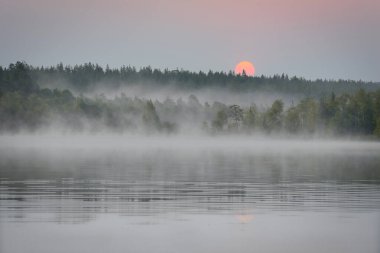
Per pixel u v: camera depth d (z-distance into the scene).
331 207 65.69
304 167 130.00
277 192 79.06
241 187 85.25
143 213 61.53
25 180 94.50
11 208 64.19
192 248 47.00
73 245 47.72
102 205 66.75
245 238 50.25
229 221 57.16
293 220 57.78
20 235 50.78
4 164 135.25
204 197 73.94
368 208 64.94
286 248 47.25
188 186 86.56
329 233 52.06
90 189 82.12
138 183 90.88
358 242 49.03
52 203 68.00
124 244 47.97
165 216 59.78
